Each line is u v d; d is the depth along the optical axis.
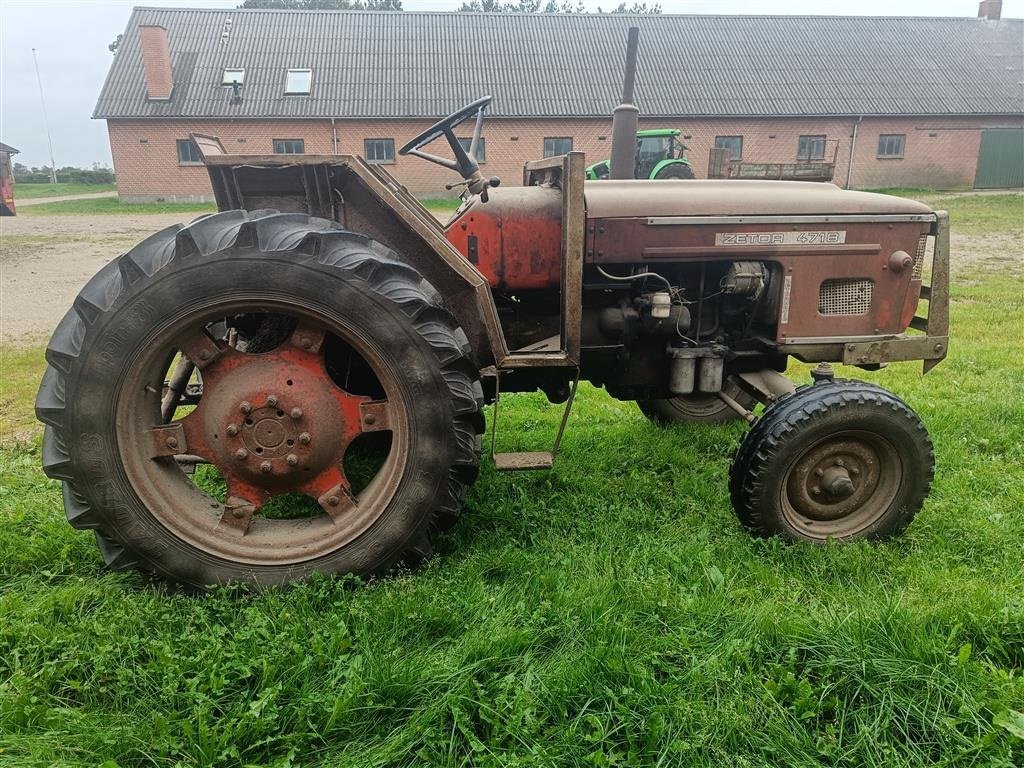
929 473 2.89
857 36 26.23
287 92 22.66
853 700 1.99
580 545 2.84
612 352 3.14
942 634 2.21
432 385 2.38
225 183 2.60
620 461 3.78
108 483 2.31
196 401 3.46
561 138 23.02
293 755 1.78
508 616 2.31
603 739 1.82
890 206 3.13
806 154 23.86
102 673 2.05
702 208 2.96
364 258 2.29
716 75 24.27
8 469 3.58
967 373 5.36
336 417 2.47
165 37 22.05
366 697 1.94
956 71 25.19
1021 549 2.83
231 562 2.44
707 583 2.55
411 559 2.54
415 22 25.23
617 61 24.45
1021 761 1.79
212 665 2.04
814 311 3.14
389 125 22.52
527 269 2.91
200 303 2.25
